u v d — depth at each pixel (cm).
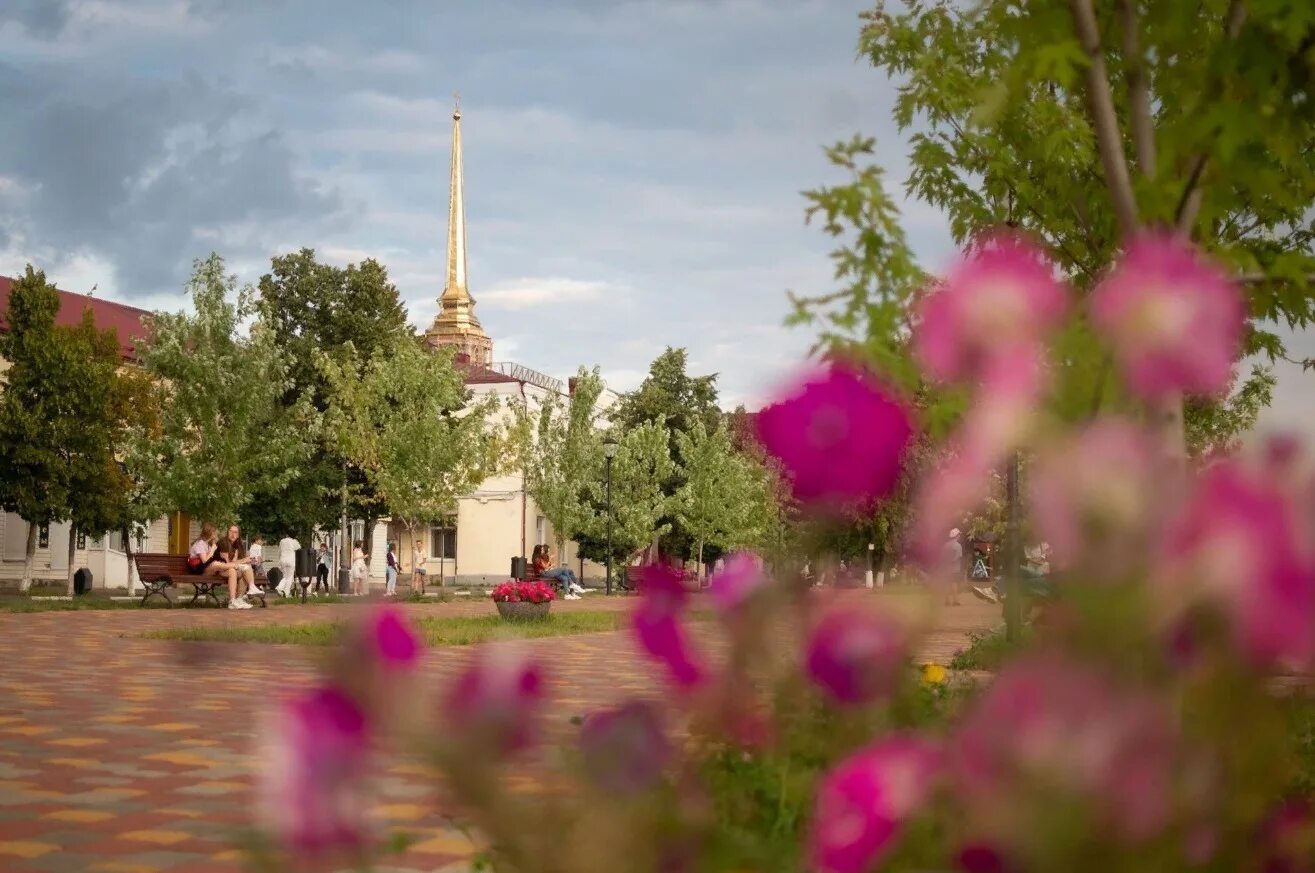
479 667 116
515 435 4612
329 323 5406
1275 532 96
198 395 3650
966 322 110
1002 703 103
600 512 5766
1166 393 111
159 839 530
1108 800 100
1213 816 103
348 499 4988
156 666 1301
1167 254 112
